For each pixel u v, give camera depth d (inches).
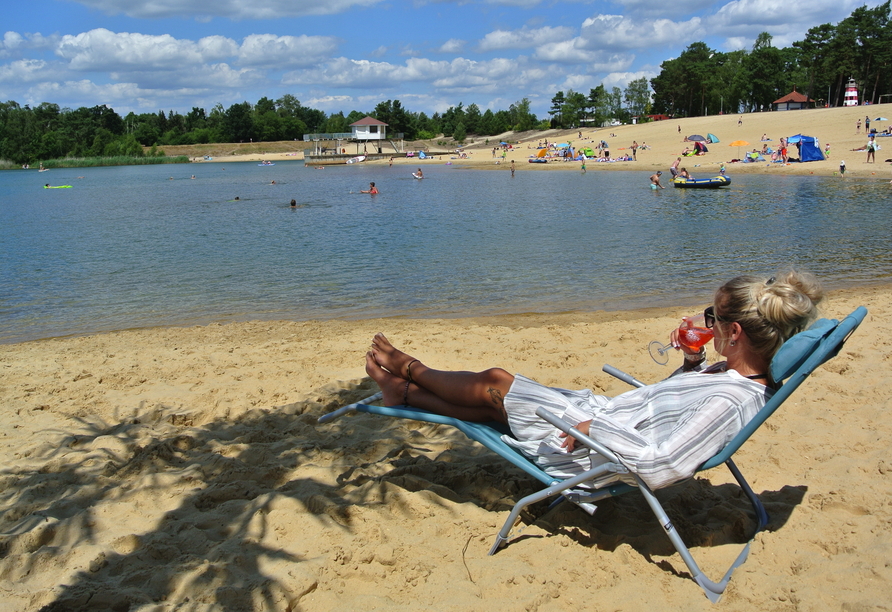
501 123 5693.9
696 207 955.3
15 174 3501.5
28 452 167.5
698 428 99.3
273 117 5782.5
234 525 125.6
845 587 98.8
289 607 100.5
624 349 246.7
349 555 112.5
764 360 104.8
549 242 651.5
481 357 241.3
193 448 169.3
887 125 2178.9
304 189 1704.0
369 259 577.0
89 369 249.4
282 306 407.2
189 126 6205.7
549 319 343.6
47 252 673.6
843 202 938.1
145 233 826.8
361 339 282.4
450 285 454.9
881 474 135.4
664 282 444.8
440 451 163.0
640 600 99.4
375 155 3905.0
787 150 1937.7
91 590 105.4
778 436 158.7
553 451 113.6
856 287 402.6
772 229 694.5
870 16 3828.7
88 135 5012.3
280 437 174.4
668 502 128.6
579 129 5019.7
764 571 104.3
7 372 251.4
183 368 243.3
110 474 153.6
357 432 177.0
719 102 4488.2
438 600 100.4
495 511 129.6
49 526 126.4
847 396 180.7
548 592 101.1
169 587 106.1
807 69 4365.2
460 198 1264.8
